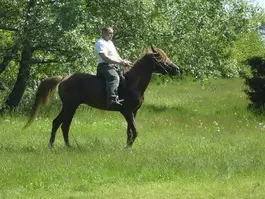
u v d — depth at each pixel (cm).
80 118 2470
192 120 2450
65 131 1678
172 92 4406
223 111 2942
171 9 2972
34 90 2878
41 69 2895
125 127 2200
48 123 2295
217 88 4694
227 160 1399
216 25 3228
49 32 2470
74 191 1168
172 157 1430
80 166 1338
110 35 1656
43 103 1712
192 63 3180
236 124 2316
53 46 2573
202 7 3142
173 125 2253
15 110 2638
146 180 1244
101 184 1212
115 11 2695
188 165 1337
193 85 5012
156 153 1502
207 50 3200
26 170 1295
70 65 2645
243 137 1894
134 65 1681
